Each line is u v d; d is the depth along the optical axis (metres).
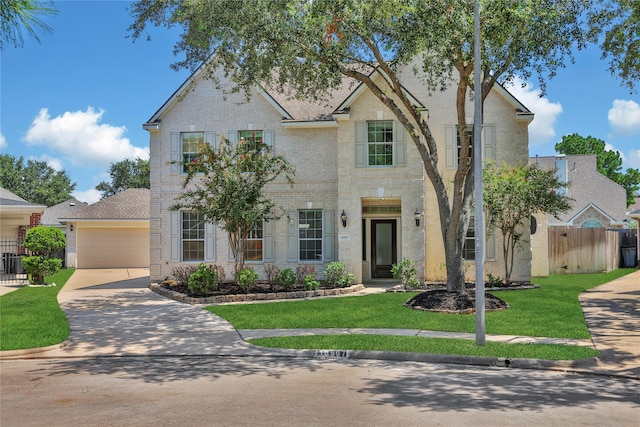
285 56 15.16
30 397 7.44
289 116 22.09
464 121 15.59
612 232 29.23
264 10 13.58
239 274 18.42
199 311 15.22
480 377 8.58
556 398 7.32
